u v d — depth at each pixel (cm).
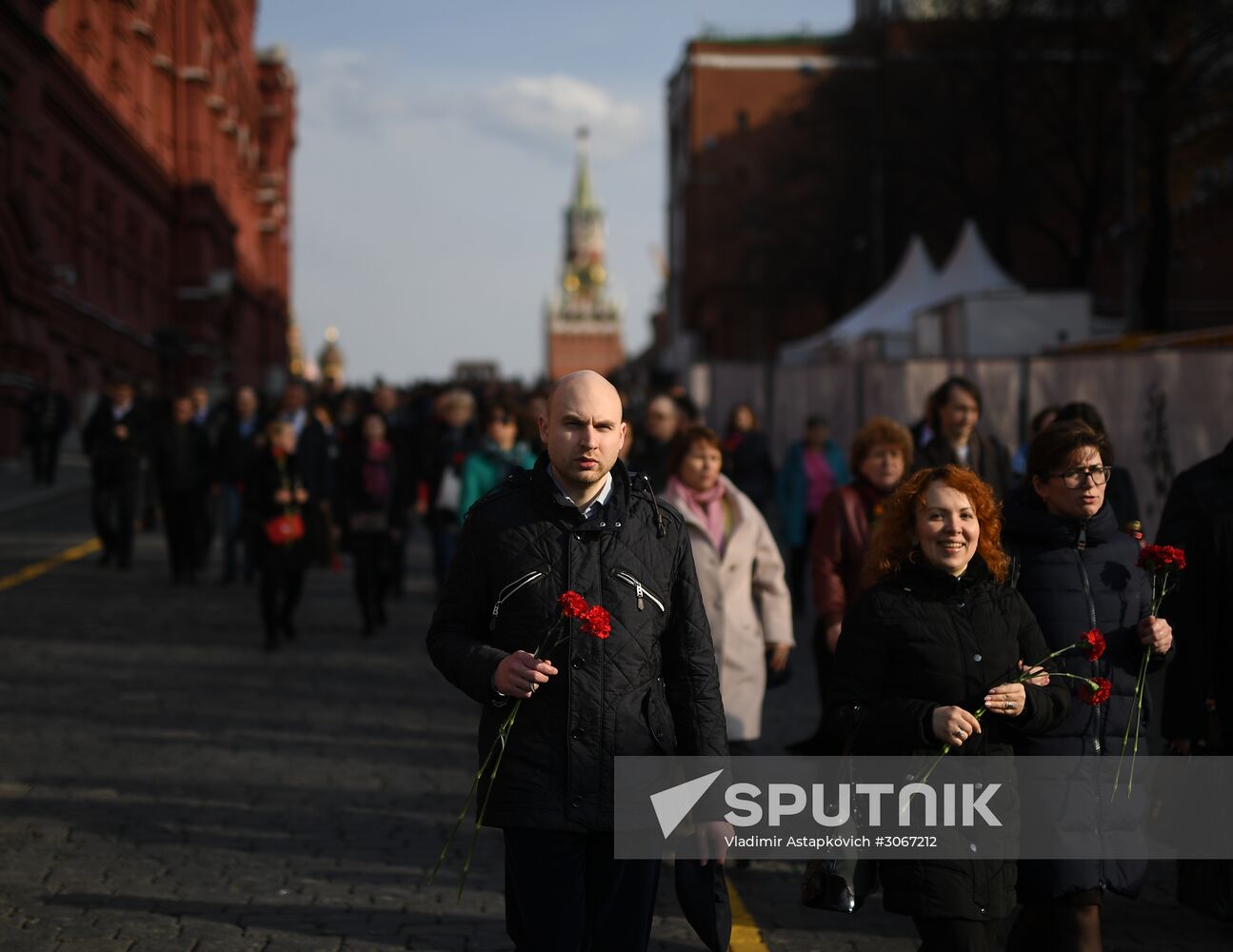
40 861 822
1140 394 1945
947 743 541
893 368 2558
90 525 2930
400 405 3062
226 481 2130
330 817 927
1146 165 4481
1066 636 625
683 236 11700
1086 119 5162
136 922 719
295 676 1434
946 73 5428
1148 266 4488
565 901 493
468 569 517
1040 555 638
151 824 902
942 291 3856
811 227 7225
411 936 709
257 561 1600
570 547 507
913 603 568
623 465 531
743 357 10419
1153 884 817
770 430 3192
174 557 2139
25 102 3856
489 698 496
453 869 823
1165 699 706
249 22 8794
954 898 542
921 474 584
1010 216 5478
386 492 1706
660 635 516
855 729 561
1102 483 638
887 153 6106
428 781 1027
